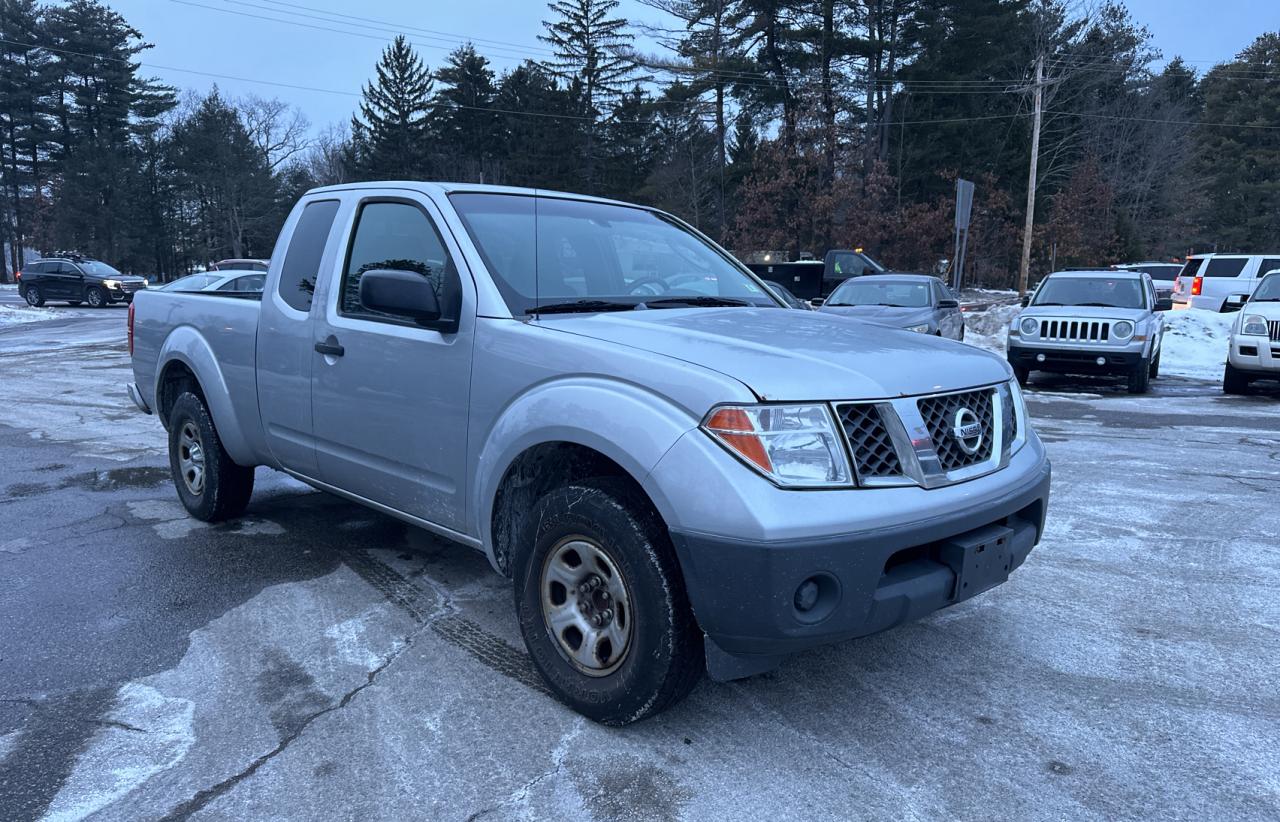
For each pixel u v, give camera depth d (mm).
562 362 3158
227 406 5027
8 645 3779
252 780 2787
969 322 20047
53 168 71188
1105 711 3271
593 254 4082
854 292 14422
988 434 3223
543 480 3496
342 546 5133
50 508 5969
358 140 72562
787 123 38531
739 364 2863
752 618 2646
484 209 3930
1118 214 44719
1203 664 3672
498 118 70500
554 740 3031
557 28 59250
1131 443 8492
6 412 10188
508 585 4508
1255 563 4941
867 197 37688
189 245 75000
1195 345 17656
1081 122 52125
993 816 2625
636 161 58938
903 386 2918
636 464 2816
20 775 2807
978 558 2977
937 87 43344
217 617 4090
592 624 3113
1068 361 12453
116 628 3961
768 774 2836
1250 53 67438
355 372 4055
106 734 3062
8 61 70625
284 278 4641
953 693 3406
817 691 3416
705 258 4598
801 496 2650
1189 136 58781
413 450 3803
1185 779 2824
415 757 2922
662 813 2625
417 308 3471
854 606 2699
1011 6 43656
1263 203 64812
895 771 2859
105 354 17094
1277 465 7453
